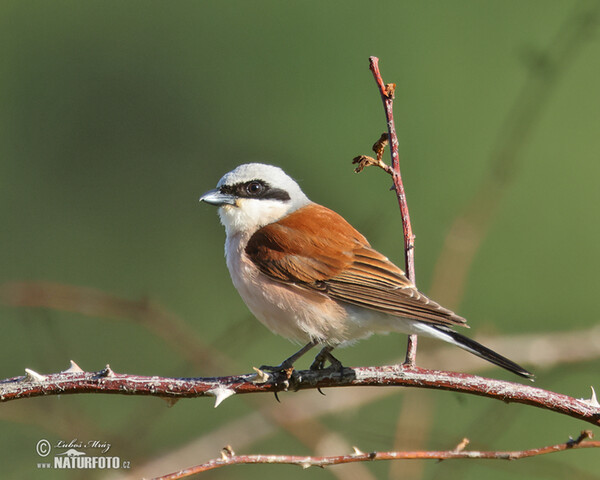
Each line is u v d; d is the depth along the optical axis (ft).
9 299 29.14
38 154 48.91
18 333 39.40
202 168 49.37
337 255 26.12
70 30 51.72
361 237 27.45
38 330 39.63
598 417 20.10
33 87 49.98
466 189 45.57
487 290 43.34
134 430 30.04
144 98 50.52
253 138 49.29
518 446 36.24
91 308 29.66
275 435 34.76
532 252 44.24
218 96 50.39
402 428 28.68
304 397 29.86
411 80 48.19
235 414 36.76
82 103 50.11
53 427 28.66
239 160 49.34
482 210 32.04
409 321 24.56
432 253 44.55
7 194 47.83
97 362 40.60
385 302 24.48
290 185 29.17
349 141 48.01
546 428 36.52
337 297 25.48
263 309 26.50
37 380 20.40
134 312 30.17
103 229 47.93
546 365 31.86
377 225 36.68
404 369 21.59
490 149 46.21
